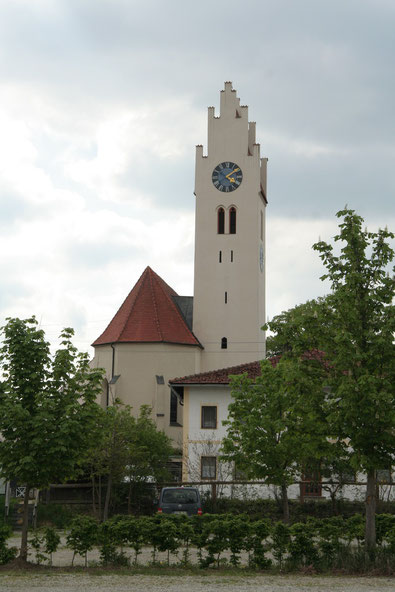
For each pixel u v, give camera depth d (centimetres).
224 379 4891
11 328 2322
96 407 2322
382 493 3962
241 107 7219
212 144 7200
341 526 2353
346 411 2144
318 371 2306
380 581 1938
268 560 2180
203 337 6881
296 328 2364
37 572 2056
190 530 2216
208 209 7100
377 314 2270
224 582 1906
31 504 3894
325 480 4047
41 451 2202
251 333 6850
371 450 2202
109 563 2198
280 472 3328
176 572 2084
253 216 7038
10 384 2283
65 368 2305
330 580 1953
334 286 2361
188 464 4797
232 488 4097
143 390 6419
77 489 4059
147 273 7019
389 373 2183
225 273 6969
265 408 3381
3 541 2203
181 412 6444
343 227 2355
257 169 7094
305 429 2308
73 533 2208
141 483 4062
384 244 2319
